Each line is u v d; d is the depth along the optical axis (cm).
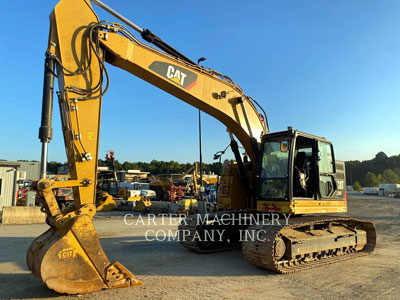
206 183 3100
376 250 891
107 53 570
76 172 502
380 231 1266
